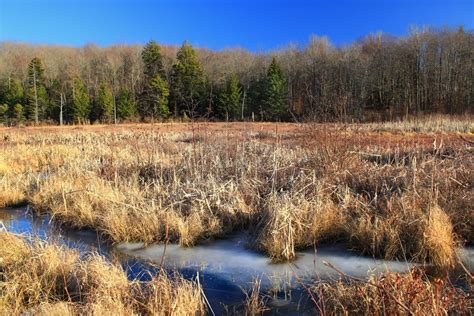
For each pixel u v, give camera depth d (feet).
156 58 144.66
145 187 28.60
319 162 27.14
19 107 150.82
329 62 151.23
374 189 24.99
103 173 34.19
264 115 140.77
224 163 30.60
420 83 159.53
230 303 15.87
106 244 22.76
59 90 163.84
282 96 139.44
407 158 31.09
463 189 23.04
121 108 143.43
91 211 26.18
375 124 77.82
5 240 18.71
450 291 13.30
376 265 18.66
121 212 24.32
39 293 15.80
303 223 21.39
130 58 182.80
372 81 153.38
